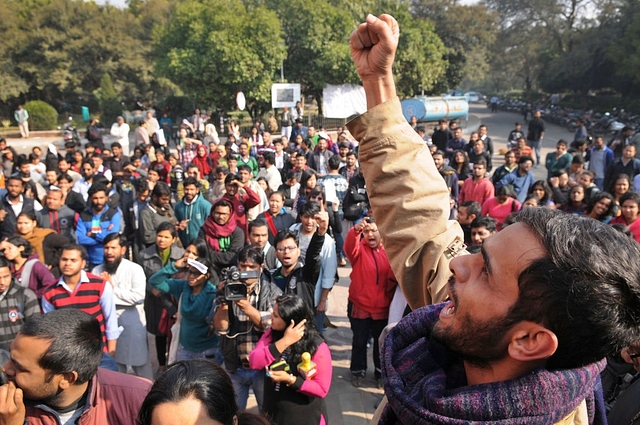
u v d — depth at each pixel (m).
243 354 3.21
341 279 6.88
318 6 19.89
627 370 1.88
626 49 26.66
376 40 1.10
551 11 36.19
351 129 1.16
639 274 0.67
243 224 5.99
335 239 6.59
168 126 19.95
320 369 2.76
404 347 0.95
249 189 6.09
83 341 1.85
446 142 12.82
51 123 26.56
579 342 0.68
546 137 25.78
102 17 30.75
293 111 20.75
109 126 28.47
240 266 3.39
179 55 19.39
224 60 18.69
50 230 5.11
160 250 4.62
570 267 0.66
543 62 37.94
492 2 40.25
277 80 20.25
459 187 8.55
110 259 3.98
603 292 0.65
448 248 1.07
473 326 0.75
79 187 7.86
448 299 1.01
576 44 34.53
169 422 1.11
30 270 4.11
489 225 4.00
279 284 4.00
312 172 6.84
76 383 1.85
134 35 33.75
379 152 1.11
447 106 22.64
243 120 23.84
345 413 3.98
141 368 4.17
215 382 1.18
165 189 5.76
